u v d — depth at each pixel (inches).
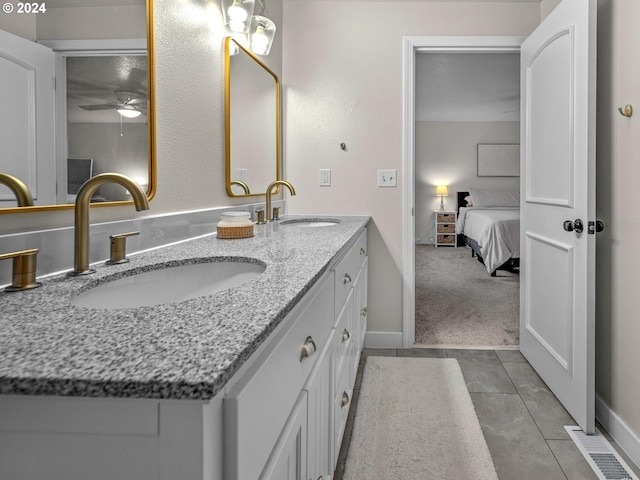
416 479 55.2
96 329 21.5
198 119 61.1
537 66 82.2
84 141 38.6
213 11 65.1
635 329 59.1
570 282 68.7
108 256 42.2
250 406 20.6
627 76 60.2
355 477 55.7
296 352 30.4
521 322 95.6
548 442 63.1
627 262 60.9
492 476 55.6
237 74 74.4
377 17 98.7
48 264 35.2
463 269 207.3
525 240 90.9
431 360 94.3
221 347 18.9
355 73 99.7
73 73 37.2
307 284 31.0
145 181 48.0
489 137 296.4
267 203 83.0
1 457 17.2
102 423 16.8
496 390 79.7
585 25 63.1
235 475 18.9
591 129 62.4
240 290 29.0
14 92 31.5
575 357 67.9
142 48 46.8
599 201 69.1
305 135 101.8
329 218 94.3
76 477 16.9
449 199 301.1
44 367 16.8
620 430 62.0
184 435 16.5
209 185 65.1
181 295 41.8
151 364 17.1
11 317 23.6
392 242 101.1
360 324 81.8
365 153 100.6
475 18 96.7
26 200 32.9
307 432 33.5
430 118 289.6
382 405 74.2
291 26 100.8
